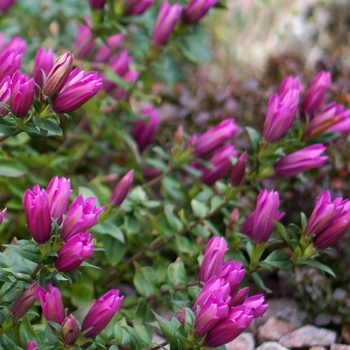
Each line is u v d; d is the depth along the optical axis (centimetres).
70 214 83
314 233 92
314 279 106
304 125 100
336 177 112
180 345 85
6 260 86
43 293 82
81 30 115
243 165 99
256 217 94
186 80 138
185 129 127
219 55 166
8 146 114
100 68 115
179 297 97
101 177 116
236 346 101
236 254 98
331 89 119
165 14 110
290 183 113
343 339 104
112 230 97
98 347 89
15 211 111
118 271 106
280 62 131
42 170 112
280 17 162
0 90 86
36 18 133
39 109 85
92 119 116
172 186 108
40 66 95
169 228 105
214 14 175
